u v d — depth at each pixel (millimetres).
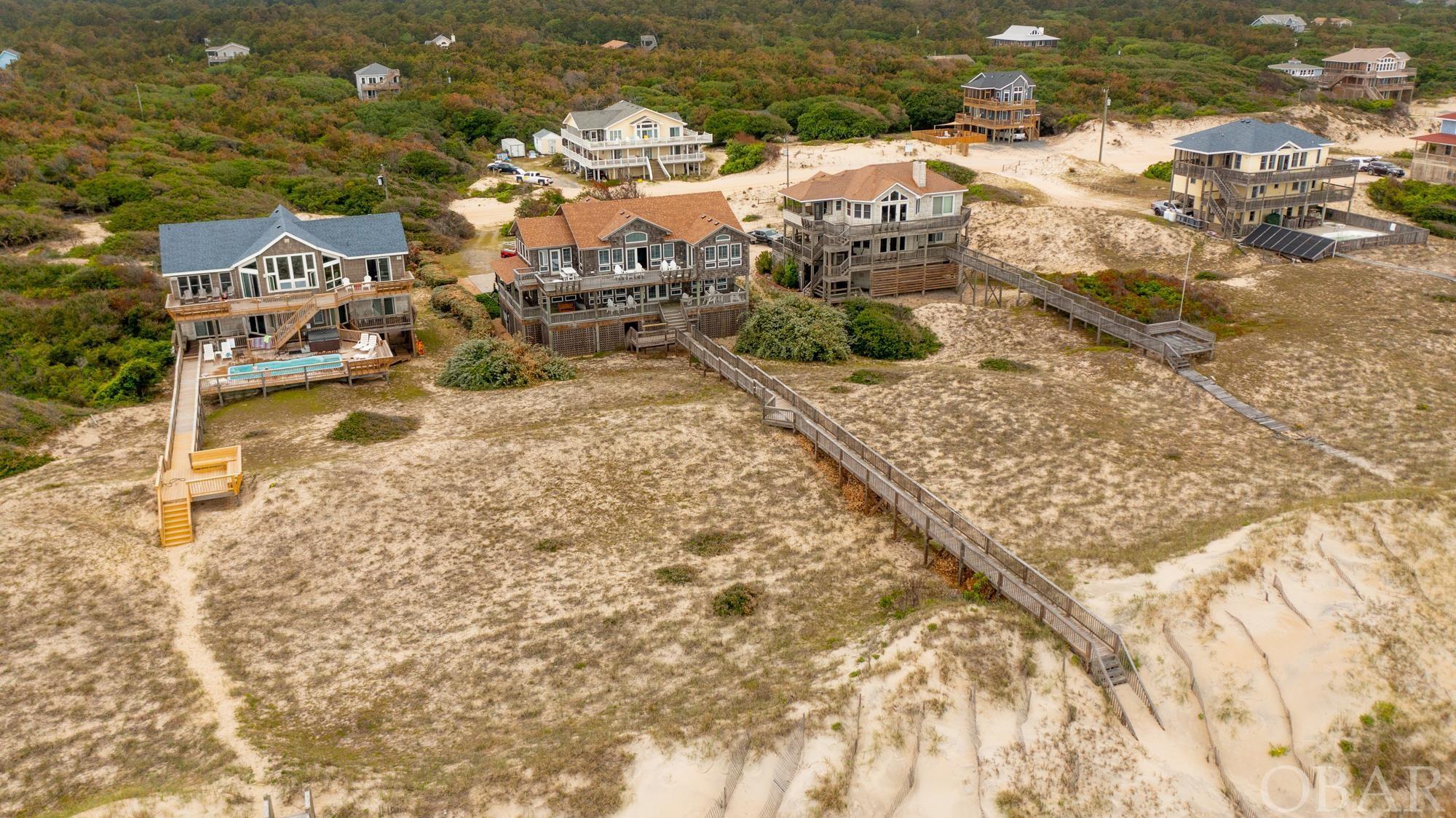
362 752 26828
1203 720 28984
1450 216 79812
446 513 38875
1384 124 114312
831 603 34031
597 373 55500
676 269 59469
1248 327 58656
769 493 40438
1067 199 87250
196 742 26922
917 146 103938
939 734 26734
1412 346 54969
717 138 110500
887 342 58812
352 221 58188
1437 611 32750
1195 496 39750
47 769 25781
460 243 82688
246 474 41125
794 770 25500
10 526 37094
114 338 57688
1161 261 72938
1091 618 30125
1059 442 44062
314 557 36250
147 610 33344
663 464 42594
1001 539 36656
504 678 30406
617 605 33812
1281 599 32594
